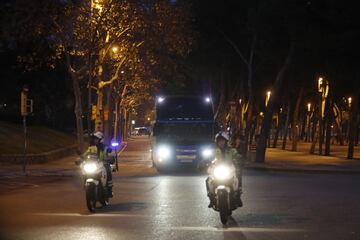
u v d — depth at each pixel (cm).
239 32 4778
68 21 3322
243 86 6378
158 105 3578
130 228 1402
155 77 5709
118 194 2209
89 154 1755
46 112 8081
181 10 3825
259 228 1423
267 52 4484
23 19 3325
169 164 3459
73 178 3036
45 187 2497
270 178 3141
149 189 2419
